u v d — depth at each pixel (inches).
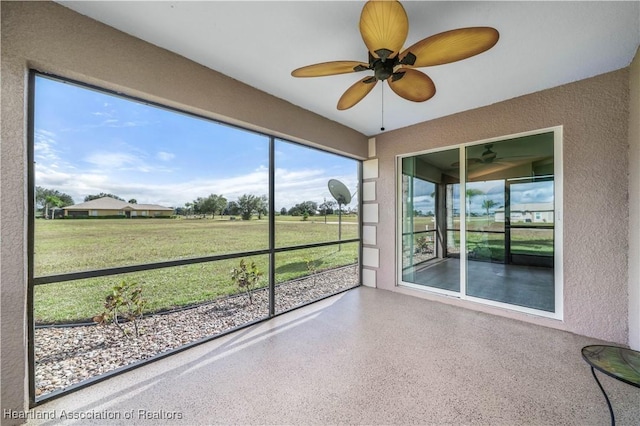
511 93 104.2
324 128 130.3
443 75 90.0
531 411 58.9
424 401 62.3
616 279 87.9
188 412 59.7
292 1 58.7
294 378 71.5
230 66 85.9
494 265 118.6
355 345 89.2
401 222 151.9
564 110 96.8
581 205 94.0
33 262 62.5
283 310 121.9
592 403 61.1
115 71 67.8
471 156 124.0
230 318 104.4
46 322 66.2
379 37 51.5
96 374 72.3
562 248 98.4
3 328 54.2
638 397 62.2
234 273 106.9
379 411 59.4
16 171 55.5
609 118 88.4
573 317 96.1
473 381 69.4
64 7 60.6
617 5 58.6
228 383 69.6
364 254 164.9
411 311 120.3
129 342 79.8
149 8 60.9
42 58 57.9
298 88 101.0
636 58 78.3
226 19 64.4
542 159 105.0
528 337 93.8
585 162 93.0
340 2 59.0
